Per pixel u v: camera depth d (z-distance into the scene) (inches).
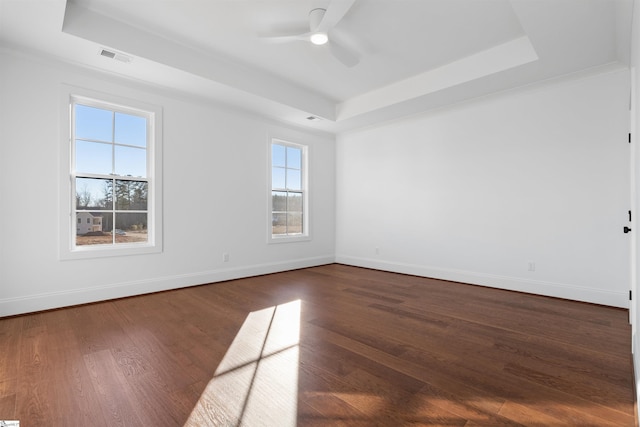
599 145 125.0
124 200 136.0
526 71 125.2
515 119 146.3
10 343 86.7
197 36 118.5
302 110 171.9
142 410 57.8
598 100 125.2
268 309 118.8
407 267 187.6
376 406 59.3
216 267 163.3
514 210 146.9
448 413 57.1
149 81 134.3
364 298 134.4
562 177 133.7
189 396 62.4
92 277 125.2
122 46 109.3
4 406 58.6
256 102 159.5
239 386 66.0
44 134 114.3
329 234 224.8
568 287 132.0
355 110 181.6
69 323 102.4
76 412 57.1
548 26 95.4
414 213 184.5
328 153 223.8
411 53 131.4
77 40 102.9
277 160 197.3
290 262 199.5
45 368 72.9
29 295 111.7
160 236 143.0
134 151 138.7
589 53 111.2
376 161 203.8
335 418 55.9
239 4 100.3
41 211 113.9
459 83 137.4
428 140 178.1
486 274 155.8
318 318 108.9
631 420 55.1
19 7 86.7
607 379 68.7
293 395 62.8
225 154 166.7
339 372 71.9
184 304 124.7
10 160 108.2
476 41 122.3
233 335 93.4
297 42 122.1
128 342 87.8
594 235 126.1
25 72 110.7
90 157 127.1
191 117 153.3
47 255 115.0
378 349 84.0
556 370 72.7
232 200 169.9
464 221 163.6
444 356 80.0
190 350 83.1
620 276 120.3
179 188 149.5
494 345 86.5
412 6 101.1
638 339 64.5
